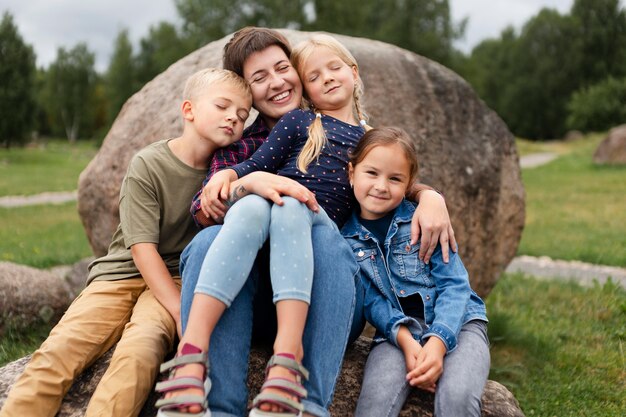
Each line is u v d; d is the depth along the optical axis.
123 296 2.63
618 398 3.97
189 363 1.99
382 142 2.54
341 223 2.67
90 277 2.75
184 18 36.91
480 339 2.40
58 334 2.44
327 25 36.44
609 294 6.06
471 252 4.45
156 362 2.29
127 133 4.29
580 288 6.35
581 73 54.09
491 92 59.16
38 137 62.66
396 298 2.50
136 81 52.41
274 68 2.87
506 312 5.34
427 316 2.45
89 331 2.48
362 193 2.56
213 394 2.10
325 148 2.70
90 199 4.41
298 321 2.08
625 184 15.58
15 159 30.70
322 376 2.13
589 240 9.16
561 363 4.46
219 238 2.15
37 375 2.34
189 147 2.78
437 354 2.24
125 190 2.71
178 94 4.21
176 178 2.76
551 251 8.52
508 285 6.48
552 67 54.97
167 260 2.78
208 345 2.09
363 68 4.25
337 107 2.89
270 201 2.29
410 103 4.29
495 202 4.52
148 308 2.48
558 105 54.59
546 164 22.14
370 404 2.26
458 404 2.17
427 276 2.52
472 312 2.49
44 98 60.97
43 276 4.89
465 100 4.55
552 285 6.44
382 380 2.29
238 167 2.56
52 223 11.66
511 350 4.63
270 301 2.40
